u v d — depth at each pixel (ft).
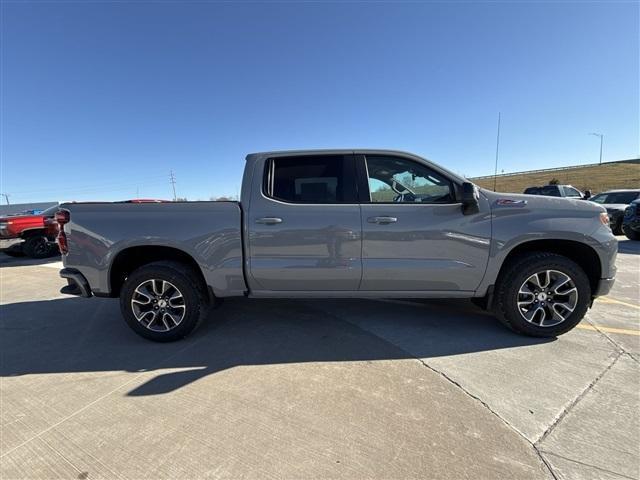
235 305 15.67
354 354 10.93
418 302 15.66
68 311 16.12
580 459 6.66
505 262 11.91
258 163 12.04
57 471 6.59
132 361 10.89
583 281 11.23
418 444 7.07
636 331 12.34
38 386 9.57
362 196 11.77
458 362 10.30
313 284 11.93
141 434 7.53
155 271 11.75
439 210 11.44
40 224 33.35
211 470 6.52
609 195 44.45
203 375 9.90
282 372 9.96
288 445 7.11
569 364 10.07
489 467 6.48
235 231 11.70
